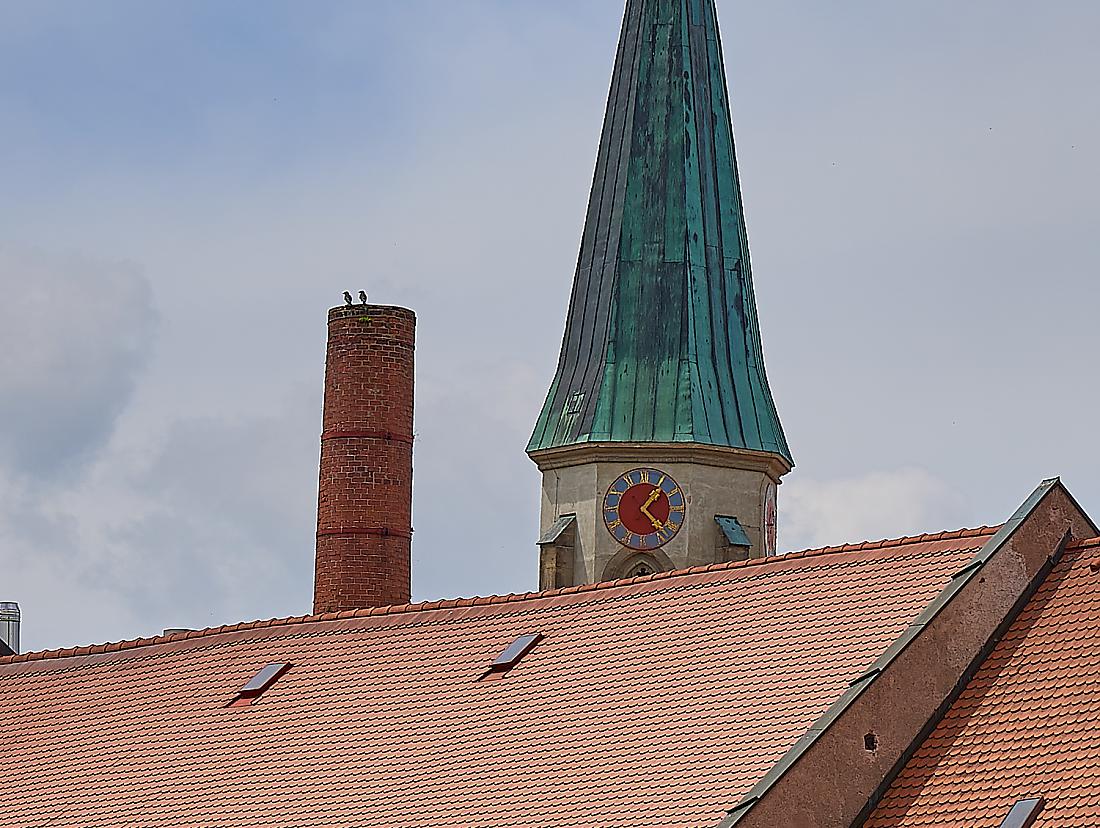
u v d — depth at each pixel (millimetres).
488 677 100250
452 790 92125
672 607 100000
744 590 98875
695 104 158250
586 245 159875
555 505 156000
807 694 89438
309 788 96312
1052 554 95062
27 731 110438
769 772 84438
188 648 113500
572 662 98812
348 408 147000
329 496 146750
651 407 153250
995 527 95062
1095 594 91625
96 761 105062
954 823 83000
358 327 147625
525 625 103875
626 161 158250
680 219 156500
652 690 94062
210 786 99250
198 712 106562
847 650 91312
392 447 147125
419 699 100625
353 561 145750
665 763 88375
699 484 152500
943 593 90688
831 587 96188
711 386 154125
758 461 154250
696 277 155875
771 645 93750
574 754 91438
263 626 112688
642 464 153125
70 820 100312
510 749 93625
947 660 89438
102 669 114375
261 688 106375
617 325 155875
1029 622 91812
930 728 88250
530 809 88562
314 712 102812
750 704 90188
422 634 106625
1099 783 81438
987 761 85312
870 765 86125
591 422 154000
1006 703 87812
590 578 152750
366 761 96938
